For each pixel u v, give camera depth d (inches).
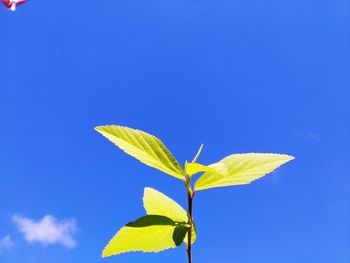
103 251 10.0
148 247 10.2
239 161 10.8
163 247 10.2
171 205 11.4
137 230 10.0
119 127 10.9
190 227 10.1
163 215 10.9
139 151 10.5
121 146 10.4
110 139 10.5
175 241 9.9
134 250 10.2
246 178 10.3
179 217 11.1
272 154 10.8
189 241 10.1
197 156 10.6
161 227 10.2
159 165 10.4
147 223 10.0
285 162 10.6
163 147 10.7
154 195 11.5
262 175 10.3
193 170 10.2
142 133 10.9
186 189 10.4
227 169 9.8
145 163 10.2
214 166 9.7
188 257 10.0
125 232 9.9
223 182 10.3
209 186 10.4
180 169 10.5
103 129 10.7
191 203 10.4
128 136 10.8
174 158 10.6
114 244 10.0
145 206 11.3
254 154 10.9
